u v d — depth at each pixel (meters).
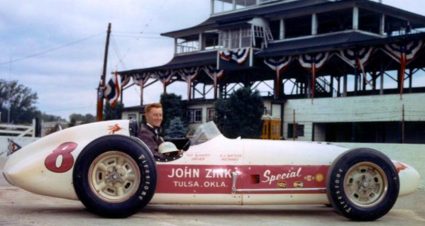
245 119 39.16
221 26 47.69
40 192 6.39
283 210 7.12
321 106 38.09
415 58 35.28
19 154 6.53
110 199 6.09
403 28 46.00
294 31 48.44
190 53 54.69
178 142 7.11
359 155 6.31
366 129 39.22
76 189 6.06
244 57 43.78
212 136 6.63
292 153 6.56
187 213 6.69
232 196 6.41
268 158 6.50
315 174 6.53
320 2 45.12
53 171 6.34
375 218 6.35
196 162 6.41
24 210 6.74
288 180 6.49
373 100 35.22
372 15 43.75
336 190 6.26
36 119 33.09
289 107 40.03
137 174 6.12
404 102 33.66
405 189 6.75
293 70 45.62
